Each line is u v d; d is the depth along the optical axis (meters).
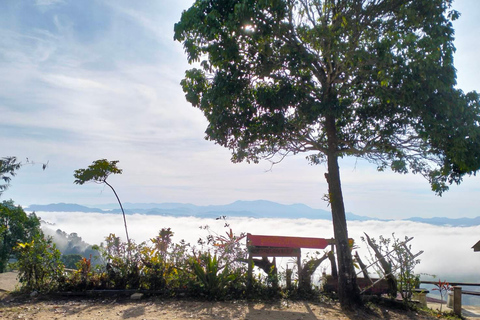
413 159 9.63
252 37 8.23
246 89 9.30
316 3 9.04
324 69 9.47
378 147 9.67
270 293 9.78
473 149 7.93
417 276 10.03
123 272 9.99
